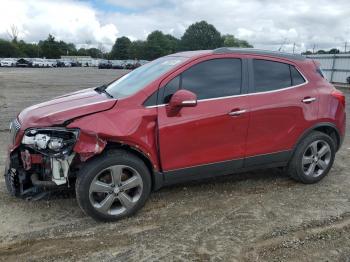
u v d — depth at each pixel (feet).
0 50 327.47
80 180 13.29
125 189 13.98
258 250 12.34
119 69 219.82
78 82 90.99
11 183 14.56
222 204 15.72
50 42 381.19
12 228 13.48
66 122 13.10
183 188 17.22
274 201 16.16
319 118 17.63
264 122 16.22
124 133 13.39
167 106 14.34
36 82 88.38
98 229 13.53
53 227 13.61
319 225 14.11
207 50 16.29
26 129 13.62
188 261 11.68
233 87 15.74
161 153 14.35
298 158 17.51
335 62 104.37
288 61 17.33
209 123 14.94
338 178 19.25
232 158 15.85
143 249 12.31
